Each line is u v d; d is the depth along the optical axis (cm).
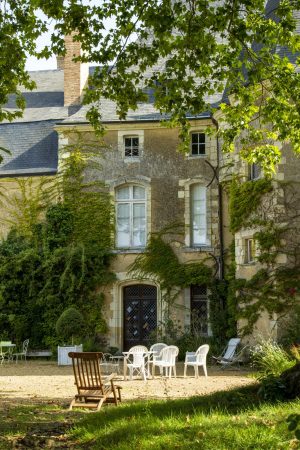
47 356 2216
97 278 2230
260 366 1569
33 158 2441
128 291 2280
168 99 1109
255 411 782
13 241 2331
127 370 1744
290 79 1127
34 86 1116
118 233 2306
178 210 2253
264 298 1806
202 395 1007
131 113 2328
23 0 1051
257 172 1948
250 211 1920
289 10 1045
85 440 720
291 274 1778
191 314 2188
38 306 2256
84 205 2306
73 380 1523
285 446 598
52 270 2258
